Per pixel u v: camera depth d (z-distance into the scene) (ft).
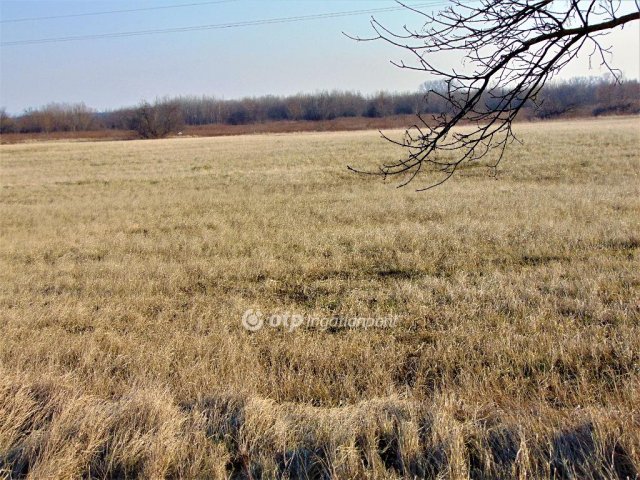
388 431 13.51
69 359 20.29
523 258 33.63
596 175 70.49
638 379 16.31
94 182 93.40
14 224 55.21
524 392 16.46
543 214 45.57
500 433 13.17
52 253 41.65
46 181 97.66
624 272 28.63
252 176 89.81
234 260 35.99
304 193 68.54
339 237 41.39
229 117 375.45
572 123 206.49
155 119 284.61
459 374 17.84
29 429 14.40
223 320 24.47
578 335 19.80
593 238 36.29
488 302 25.05
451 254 35.04
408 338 21.72
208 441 13.51
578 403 15.60
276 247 40.01
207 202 64.34
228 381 17.33
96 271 34.60
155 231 48.57
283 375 17.78
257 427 13.88
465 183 70.18
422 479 11.81
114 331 23.57
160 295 29.17
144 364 19.39
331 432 13.33
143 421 14.05
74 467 12.75
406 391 16.39
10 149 190.08
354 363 18.92
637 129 147.74
